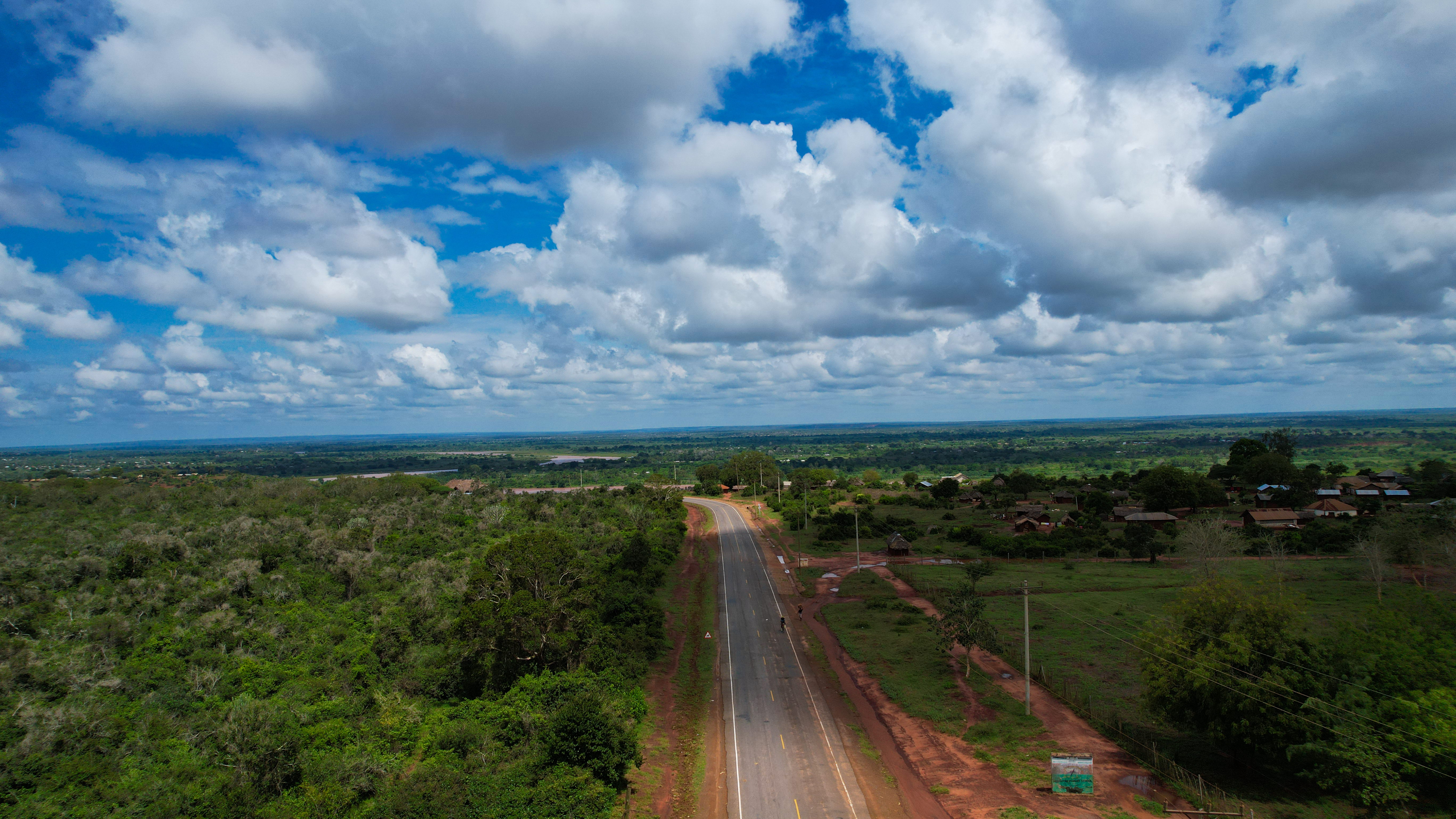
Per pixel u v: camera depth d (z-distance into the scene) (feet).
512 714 149.79
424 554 316.81
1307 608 179.22
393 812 115.14
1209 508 444.14
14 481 646.33
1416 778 115.14
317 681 168.55
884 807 128.47
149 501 434.30
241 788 122.01
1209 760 137.28
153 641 186.80
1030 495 559.38
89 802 119.03
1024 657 197.88
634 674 184.55
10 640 176.55
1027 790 130.72
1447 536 262.47
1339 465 581.94
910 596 283.18
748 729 163.63
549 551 185.16
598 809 119.75
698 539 436.76
